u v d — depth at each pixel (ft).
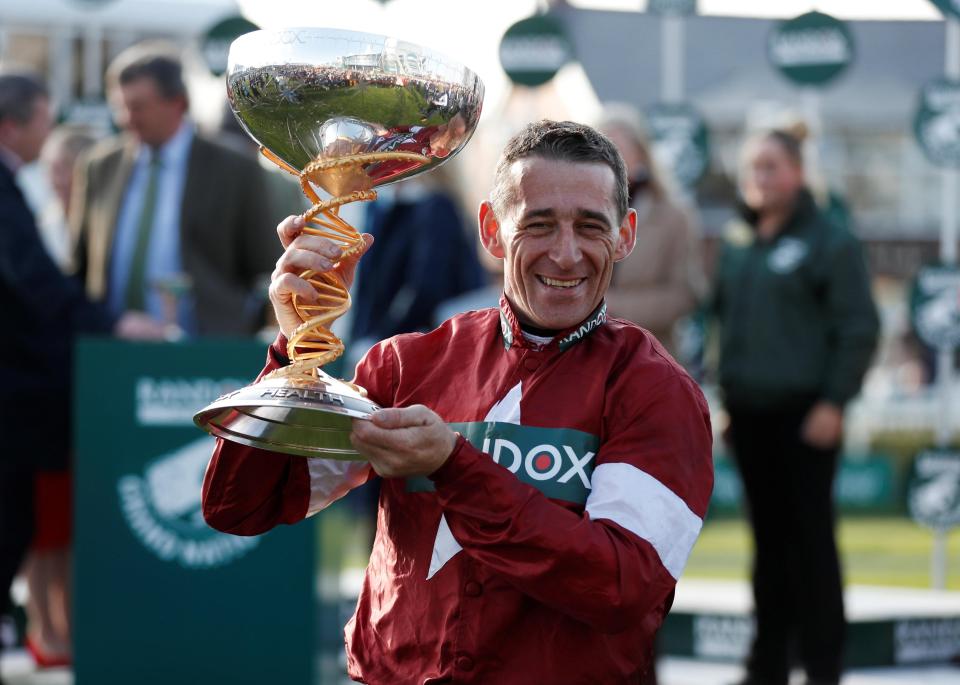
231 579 15.81
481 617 7.48
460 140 8.02
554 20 29.76
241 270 19.85
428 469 7.13
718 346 18.86
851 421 43.88
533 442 7.63
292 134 7.73
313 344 7.82
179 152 19.60
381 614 7.90
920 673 20.84
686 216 17.92
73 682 15.85
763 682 18.62
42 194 30.12
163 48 20.25
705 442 7.70
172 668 15.85
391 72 7.50
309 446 7.91
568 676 7.43
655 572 7.22
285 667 15.75
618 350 7.85
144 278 19.38
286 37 7.53
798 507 17.93
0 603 18.99
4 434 18.70
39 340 18.67
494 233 8.23
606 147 7.74
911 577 30.27
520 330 7.88
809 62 28.58
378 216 19.60
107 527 15.90
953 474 24.70
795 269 17.99
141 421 15.85
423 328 19.08
